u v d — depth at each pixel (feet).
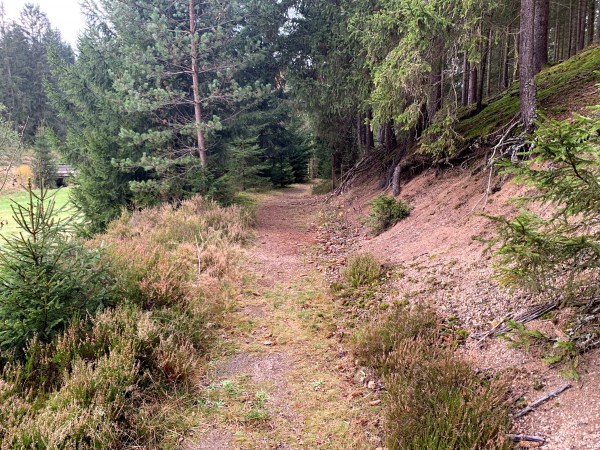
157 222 37.55
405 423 10.60
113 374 11.94
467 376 12.00
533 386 10.97
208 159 47.60
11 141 56.29
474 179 27.35
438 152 30.25
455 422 10.02
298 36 52.13
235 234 34.60
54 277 14.16
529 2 22.07
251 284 24.16
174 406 12.44
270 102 57.72
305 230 41.68
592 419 8.97
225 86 47.29
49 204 15.21
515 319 13.51
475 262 18.61
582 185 9.01
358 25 36.45
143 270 19.17
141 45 43.57
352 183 56.65
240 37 47.39
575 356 10.69
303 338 17.47
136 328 14.92
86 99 46.88
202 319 17.54
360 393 13.33
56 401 10.91
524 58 22.56
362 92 40.78
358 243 32.48
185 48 41.68
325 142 64.18
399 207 31.71
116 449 10.46
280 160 88.89
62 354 12.73
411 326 15.40
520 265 10.16
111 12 42.88
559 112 23.76
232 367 15.15
